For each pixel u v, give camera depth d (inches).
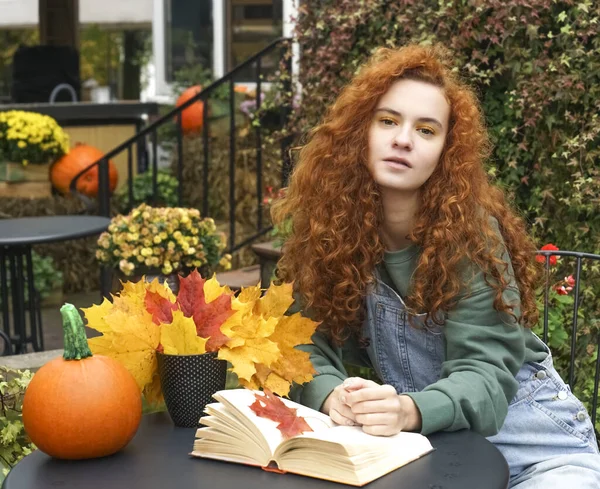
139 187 276.8
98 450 60.2
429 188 72.6
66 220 184.4
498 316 70.6
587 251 151.1
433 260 70.8
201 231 165.2
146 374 67.5
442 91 71.6
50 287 251.1
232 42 309.0
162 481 56.9
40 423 59.6
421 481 56.7
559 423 74.0
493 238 71.6
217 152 261.1
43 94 329.4
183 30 327.9
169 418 69.2
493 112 158.2
